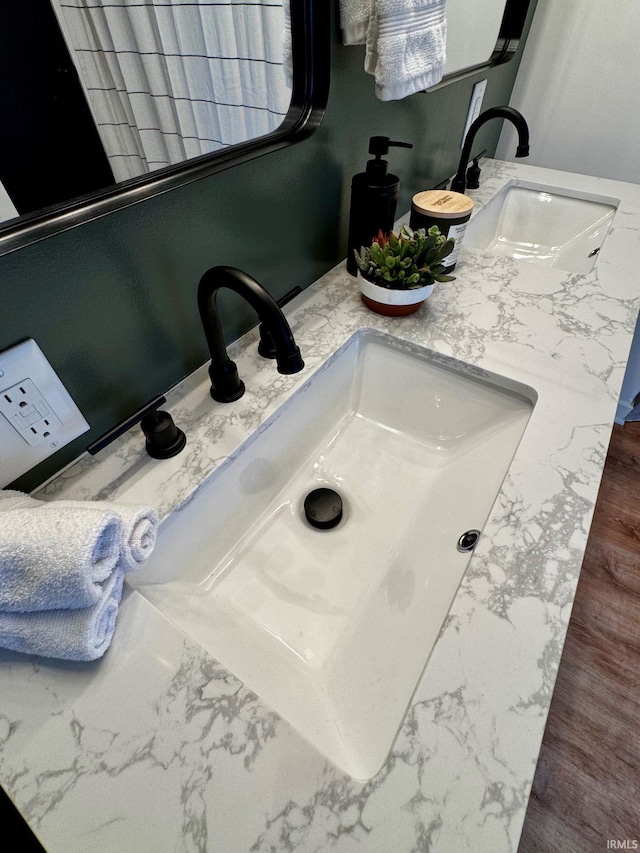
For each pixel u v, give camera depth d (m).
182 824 0.33
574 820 0.93
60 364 0.49
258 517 0.70
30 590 0.36
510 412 0.71
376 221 0.81
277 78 0.61
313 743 0.37
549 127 1.46
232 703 0.38
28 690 0.39
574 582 0.45
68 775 0.35
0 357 0.43
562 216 1.32
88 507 0.42
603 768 0.99
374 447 0.82
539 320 0.79
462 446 0.77
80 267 0.46
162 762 0.35
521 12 1.20
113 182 0.46
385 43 0.62
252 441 0.62
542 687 0.39
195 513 0.57
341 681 0.50
